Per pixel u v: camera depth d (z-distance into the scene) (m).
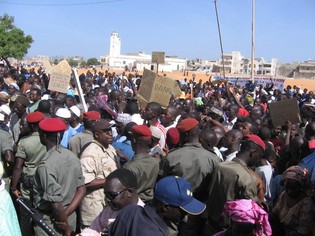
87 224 4.46
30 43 43.78
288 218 3.83
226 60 125.88
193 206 2.78
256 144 4.20
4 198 2.92
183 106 10.69
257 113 10.09
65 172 3.92
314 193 3.79
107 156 4.59
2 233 2.79
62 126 4.01
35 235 3.98
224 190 4.07
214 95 14.87
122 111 9.50
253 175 4.09
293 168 3.86
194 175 4.46
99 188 4.47
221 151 6.12
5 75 18.41
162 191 2.79
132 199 2.80
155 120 6.50
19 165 5.04
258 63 122.12
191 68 125.69
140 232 2.02
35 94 8.79
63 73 10.91
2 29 40.66
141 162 4.24
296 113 7.30
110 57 117.94
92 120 5.73
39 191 3.92
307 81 55.34
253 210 2.83
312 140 5.08
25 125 5.54
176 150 4.66
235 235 2.88
